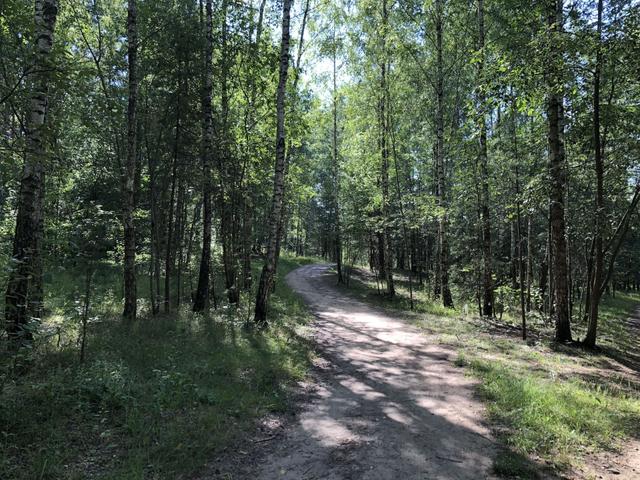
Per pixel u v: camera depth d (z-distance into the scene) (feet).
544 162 43.68
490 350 33.73
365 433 17.26
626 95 38.19
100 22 47.19
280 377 24.35
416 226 62.64
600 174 36.27
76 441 14.29
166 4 40.86
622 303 120.57
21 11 20.45
